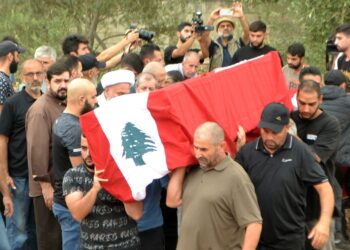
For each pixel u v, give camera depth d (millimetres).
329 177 7766
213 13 12148
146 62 10062
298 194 6887
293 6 14922
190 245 6562
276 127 6699
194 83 6742
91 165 6645
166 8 18562
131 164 6430
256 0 16891
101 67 9969
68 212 7633
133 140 6469
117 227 6664
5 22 16562
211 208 6488
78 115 7574
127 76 7832
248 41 12375
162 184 7258
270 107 6770
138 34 11398
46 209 8273
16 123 8758
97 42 19375
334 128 7637
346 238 9844
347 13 14273
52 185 8156
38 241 8375
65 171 7586
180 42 11820
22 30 16656
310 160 6852
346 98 8820
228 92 6980
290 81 10758
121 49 11414
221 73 7020
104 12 17938
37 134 8109
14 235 8914
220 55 11836
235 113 6957
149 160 6469
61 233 8328
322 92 8820
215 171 6527
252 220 6422
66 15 17219
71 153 7449
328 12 14297
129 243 6730
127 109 6508
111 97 7812
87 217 6664
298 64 10773
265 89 7312
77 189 6664
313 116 7641
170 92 6559
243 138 6926
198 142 6398
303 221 7020
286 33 16531
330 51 11812
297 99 7676
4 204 8812
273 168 6852
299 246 6973
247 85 7172
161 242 7531
